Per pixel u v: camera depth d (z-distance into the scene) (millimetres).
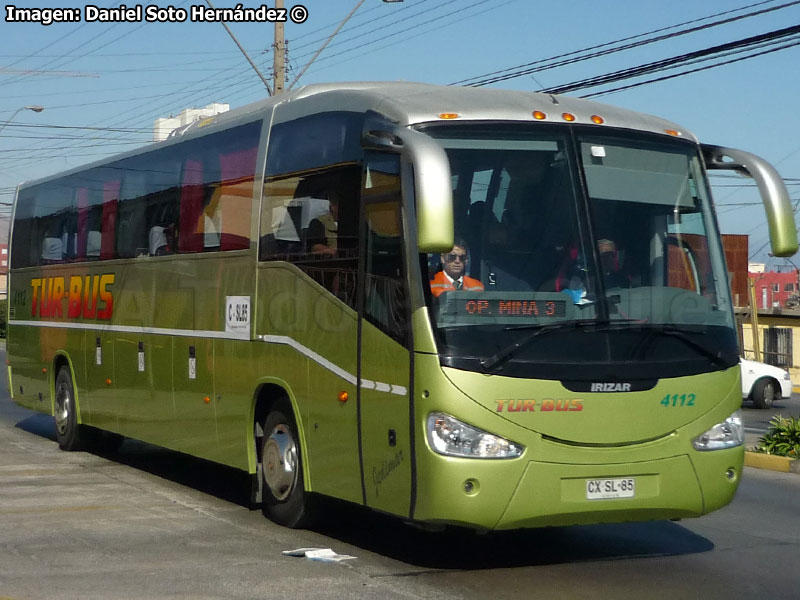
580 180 7836
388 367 7602
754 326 35250
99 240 13617
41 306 15695
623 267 7730
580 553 8531
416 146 6859
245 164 10078
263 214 9672
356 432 8023
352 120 8391
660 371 7602
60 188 15250
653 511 7594
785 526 9836
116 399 12938
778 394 26234
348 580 7496
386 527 9500
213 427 10484
